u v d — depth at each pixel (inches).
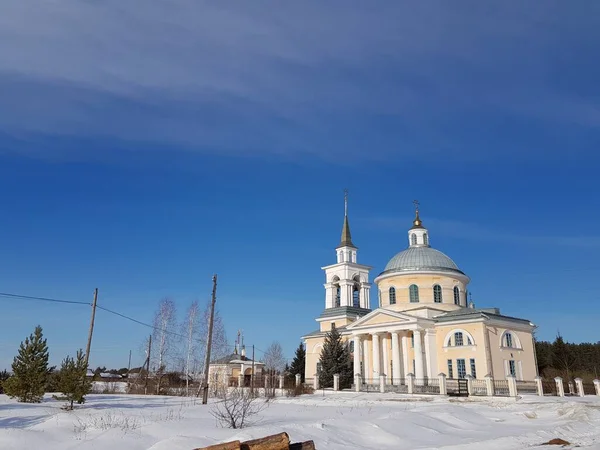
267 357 3201.3
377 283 2442.2
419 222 2517.2
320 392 2043.6
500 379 1932.8
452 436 776.3
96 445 607.2
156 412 974.4
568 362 3142.2
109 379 2864.2
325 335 2477.9
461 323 2021.4
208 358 1315.2
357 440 705.0
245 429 700.0
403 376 2128.4
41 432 656.4
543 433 783.7
